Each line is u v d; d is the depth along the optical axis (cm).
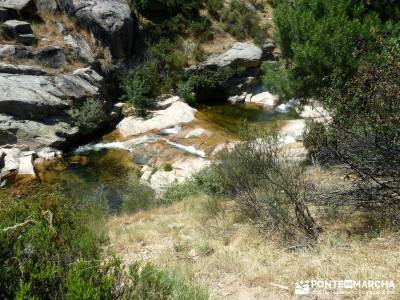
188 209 905
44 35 1914
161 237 737
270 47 2364
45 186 1259
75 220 519
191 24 2336
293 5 1236
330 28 1023
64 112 1638
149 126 1700
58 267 328
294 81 1084
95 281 321
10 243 356
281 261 575
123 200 1147
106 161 1459
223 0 2547
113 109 1869
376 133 620
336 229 655
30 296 308
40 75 1725
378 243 590
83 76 1806
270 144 762
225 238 694
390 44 743
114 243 711
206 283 529
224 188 895
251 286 523
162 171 1334
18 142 1473
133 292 341
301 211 664
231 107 2066
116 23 2027
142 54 2167
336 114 653
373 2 1123
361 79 627
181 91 2027
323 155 733
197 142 1520
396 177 631
